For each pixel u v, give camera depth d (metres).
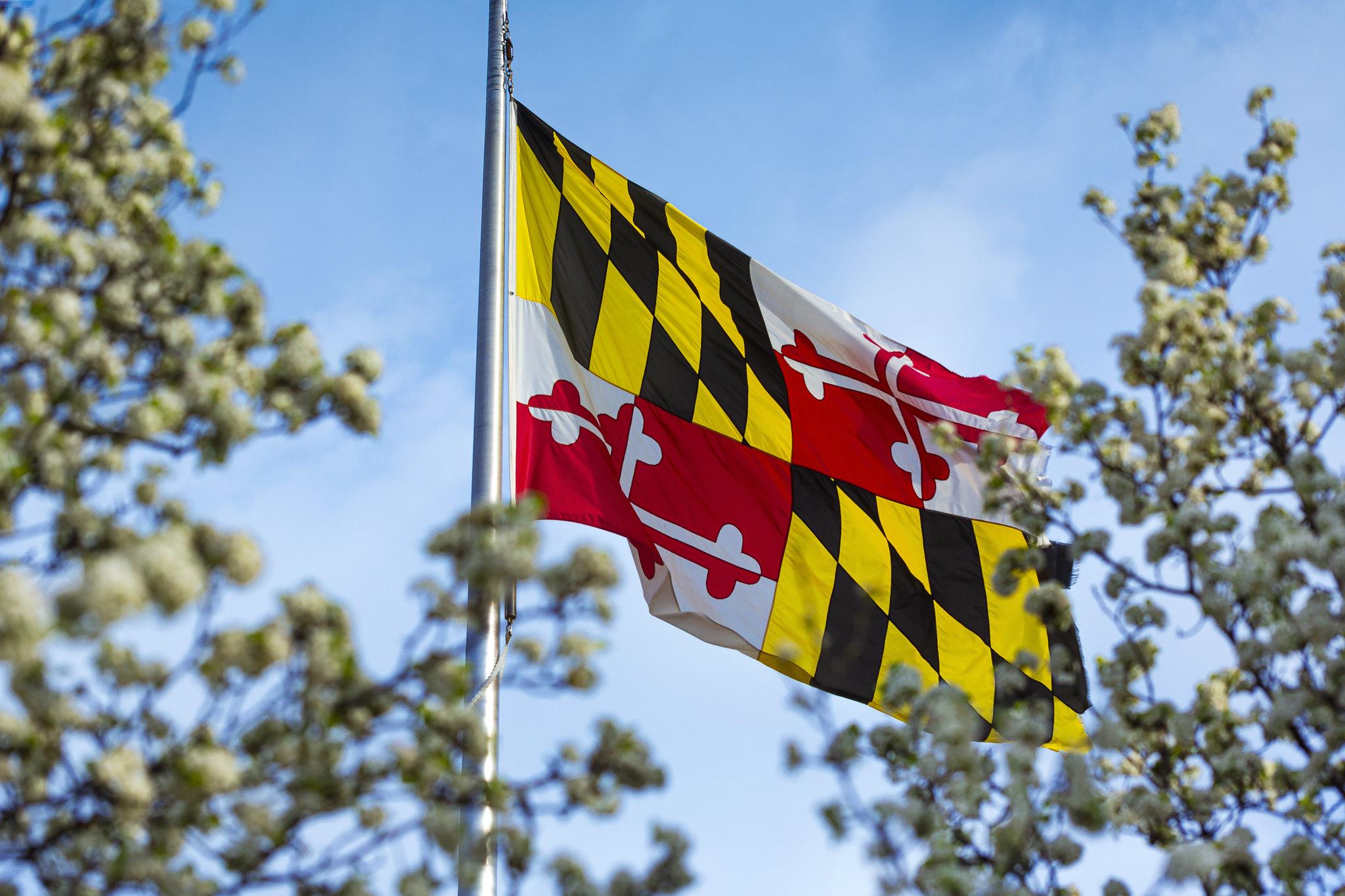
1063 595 11.37
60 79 8.49
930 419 17.59
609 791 7.71
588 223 16.80
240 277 8.19
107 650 6.86
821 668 15.06
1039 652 16.03
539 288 15.92
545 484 14.25
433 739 7.43
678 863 7.92
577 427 14.95
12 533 7.02
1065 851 9.37
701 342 16.58
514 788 7.70
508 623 11.57
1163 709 10.72
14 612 5.43
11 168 7.98
